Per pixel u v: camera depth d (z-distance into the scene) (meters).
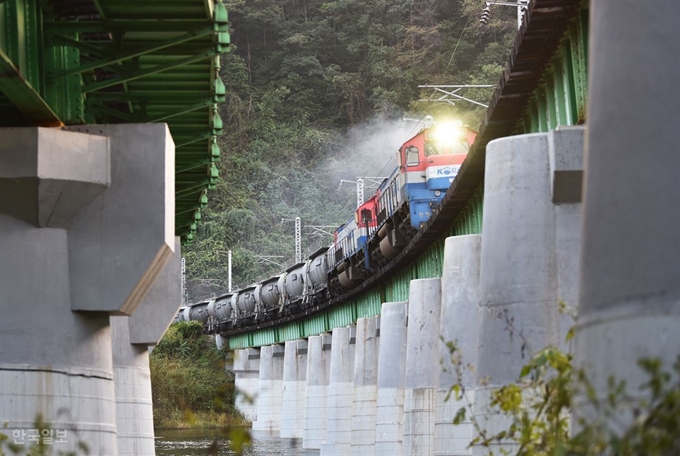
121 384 47.47
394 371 65.25
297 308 120.56
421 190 67.50
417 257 66.44
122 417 47.34
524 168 26.64
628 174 11.55
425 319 54.94
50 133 26.89
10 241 27.12
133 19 28.42
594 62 12.40
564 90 30.36
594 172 12.00
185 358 152.38
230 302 146.50
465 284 41.34
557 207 26.25
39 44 27.64
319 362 106.75
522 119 38.03
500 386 26.09
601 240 11.69
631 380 11.02
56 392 26.94
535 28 29.38
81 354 27.47
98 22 28.58
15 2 24.61
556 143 25.77
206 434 125.25
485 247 27.36
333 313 104.19
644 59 11.71
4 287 27.03
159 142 27.89
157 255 27.66
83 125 27.84
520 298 26.19
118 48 28.89
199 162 43.97
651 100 11.59
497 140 27.22
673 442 10.02
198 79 33.94
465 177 45.47
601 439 10.84
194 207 51.91
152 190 27.78
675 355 10.71
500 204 26.92
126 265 27.55
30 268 27.11
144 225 27.66
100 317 28.22
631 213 11.42
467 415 41.19
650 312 10.98
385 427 65.06
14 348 26.83
